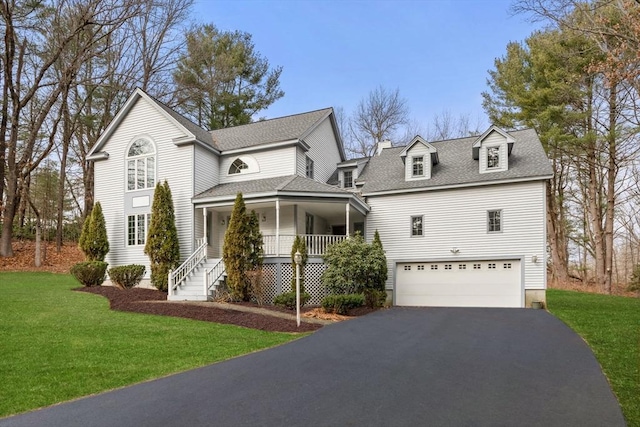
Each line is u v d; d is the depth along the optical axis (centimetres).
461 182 1747
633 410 498
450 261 1753
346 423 457
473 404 515
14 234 3045
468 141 2080
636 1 984
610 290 2458
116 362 719
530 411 493
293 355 783
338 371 668
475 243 1714
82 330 950
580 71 2072
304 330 1048
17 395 557
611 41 1230
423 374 646
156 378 640
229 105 3100
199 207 1822
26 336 871
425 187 1805
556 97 2252
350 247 1523
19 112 2522
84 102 2764
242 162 1984
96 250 1872
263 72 3269
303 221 1850
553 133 2236
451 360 734
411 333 1005
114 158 2031
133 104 2012
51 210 3089
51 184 3059
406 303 1806
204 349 823
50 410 508
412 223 1841
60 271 2339
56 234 3136
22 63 2478
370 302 1534
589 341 890
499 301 1656
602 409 501
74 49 2588
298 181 1736
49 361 712
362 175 2098
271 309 1323
